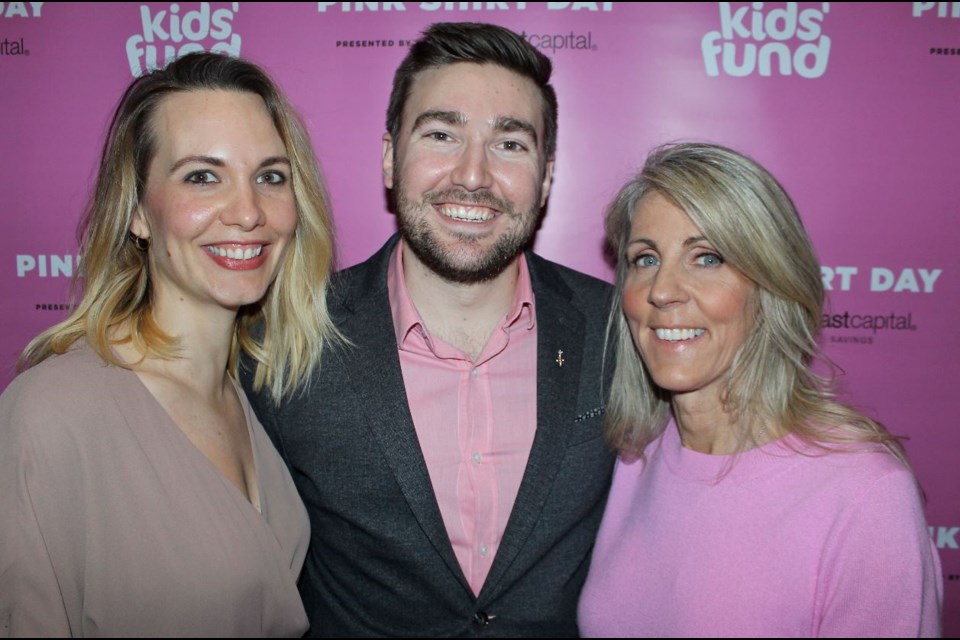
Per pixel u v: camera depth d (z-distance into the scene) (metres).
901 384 2.25
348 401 1.60
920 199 2.20
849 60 2.17
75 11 2.16
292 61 2.19
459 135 1.61
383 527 1.57
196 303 1.44
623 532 1.53
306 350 1.63
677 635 1.32
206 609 1.31
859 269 2.22
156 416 1.35
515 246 1.65
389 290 1.74
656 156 1.50
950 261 2.21
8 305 2.24
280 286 1.62
